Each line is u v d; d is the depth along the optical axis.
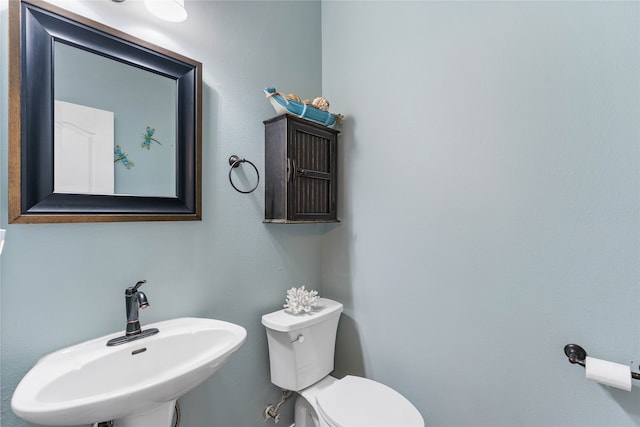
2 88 0.77
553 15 1.01
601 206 0.94
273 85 1.46
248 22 1.36
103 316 0.93
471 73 1.19
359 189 1.57
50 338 0.83
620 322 0.91
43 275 0.82
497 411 1.13
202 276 1.18
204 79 1.18
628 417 0.90
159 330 0.98
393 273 1.43
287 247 1.53
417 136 1.34
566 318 1.00
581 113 0.96
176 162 1.09
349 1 1.62
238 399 1.31
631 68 0.89
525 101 1.07
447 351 1.26
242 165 1.32
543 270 1.04
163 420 0.88
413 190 1.36
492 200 1.14
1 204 0.76
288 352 1.28
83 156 0.88
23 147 0.78
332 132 1.57
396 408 1.11
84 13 0.89
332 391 1.22
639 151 0.88
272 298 1.45
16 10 0.77
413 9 1.36
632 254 0.89
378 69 1.49
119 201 0.95
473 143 1.18
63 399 0.72
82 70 0.88
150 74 1.03
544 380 1.04
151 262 1.03
